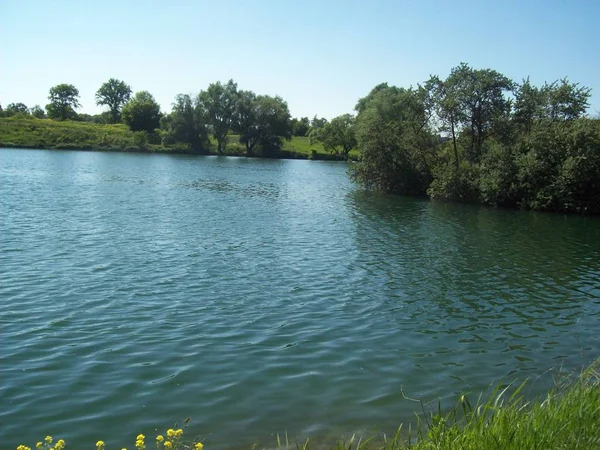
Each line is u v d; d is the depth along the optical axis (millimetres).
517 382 11398
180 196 44094
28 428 8867
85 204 36281
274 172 79250
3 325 13648
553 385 11227
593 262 24609
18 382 10539
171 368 11484
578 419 6898
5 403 9680
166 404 9875
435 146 56688
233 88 121625
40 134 115000
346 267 21719
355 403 10172
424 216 39531
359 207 43062
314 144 140500
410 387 10992
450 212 43000
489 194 48562
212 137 133000
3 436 8578
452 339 14070
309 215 36781
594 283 20594
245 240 26344
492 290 19141
